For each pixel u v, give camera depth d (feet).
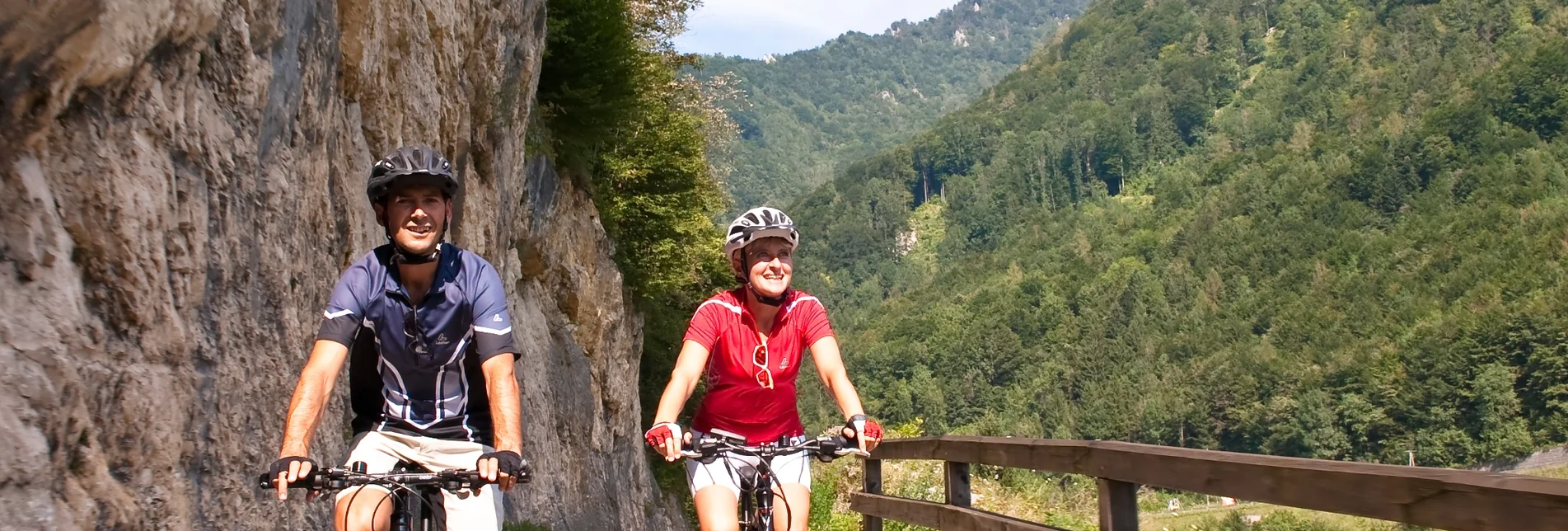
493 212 41.81
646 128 93.45
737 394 14.24
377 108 28.22
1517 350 363.76
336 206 24.32
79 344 11.47
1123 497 15.67
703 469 13.91
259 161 18.15
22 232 10.94
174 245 14.12
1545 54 594.65
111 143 12.64
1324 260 574.15
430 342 11.48
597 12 71.36
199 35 14.61
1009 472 33.96
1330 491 11.32
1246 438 452.76
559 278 63.93
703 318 14.12
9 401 10.11
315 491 10.33
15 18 10.18
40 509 10.12
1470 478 9.68
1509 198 539.70
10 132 10.90
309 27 20.79
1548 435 350.23
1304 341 500.33
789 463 13.98
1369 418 398.21
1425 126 617.62
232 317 16.47
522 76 46.85
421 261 11.37
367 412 11.99
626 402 74.95
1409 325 459.32
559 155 66.69
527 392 47.93
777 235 13.88
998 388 580.71
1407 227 564.71
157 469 13.25
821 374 14.40
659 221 94.63
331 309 11.15
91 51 11.57
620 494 68.95
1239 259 612.70
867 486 26.91
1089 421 515.09
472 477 10.50
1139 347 568.41
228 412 15.89
